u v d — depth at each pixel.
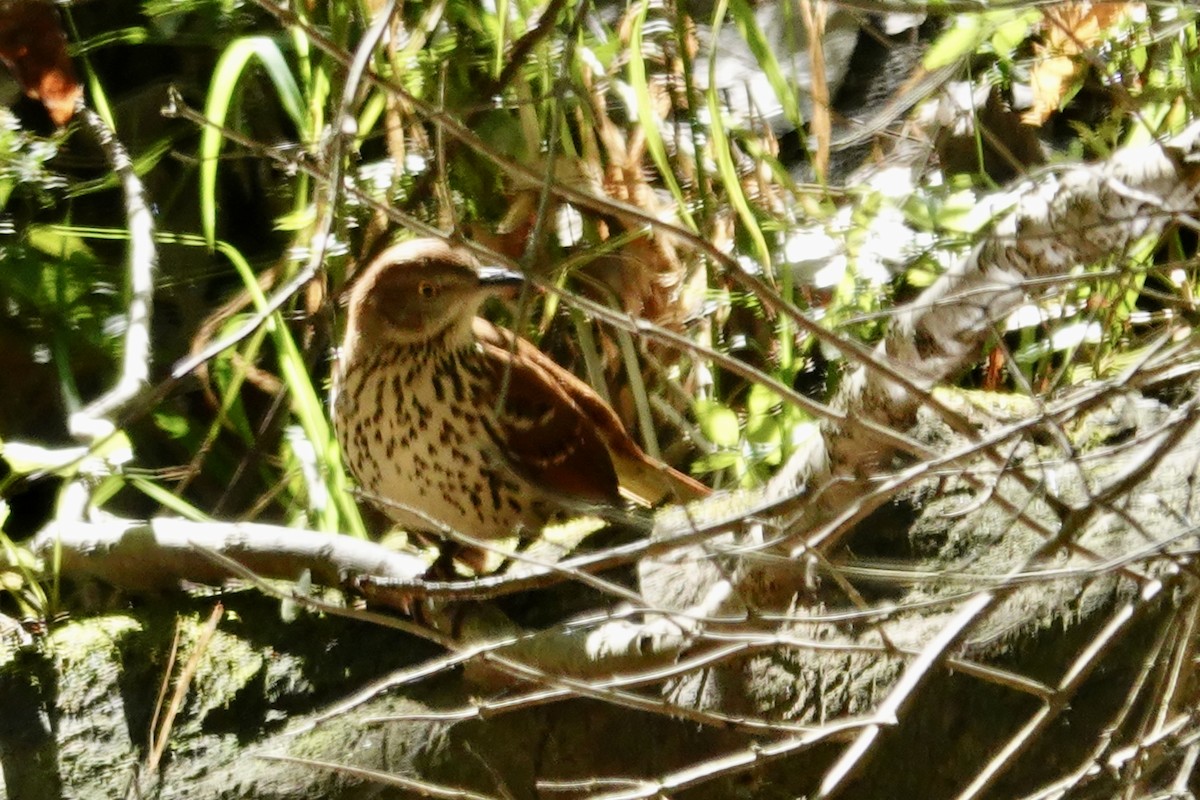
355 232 8.44
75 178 9.28
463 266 6.90
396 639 6.81
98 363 8.87
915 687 4.39
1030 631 6.65
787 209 7.67
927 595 6.89
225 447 8.94
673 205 8.18
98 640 6.70
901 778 6.60
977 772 6.57
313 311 8.23
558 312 8.84
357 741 6.54
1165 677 5.19
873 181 7.82
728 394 8.62
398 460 7.00
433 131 7.82
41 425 8.77
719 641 5.57
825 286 7.82
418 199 7.83
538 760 6.58
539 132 7.91
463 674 6.68
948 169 8.16
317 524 7.64
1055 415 4.61
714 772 4.66
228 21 8.85
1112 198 4.79
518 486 7.15
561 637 6.06
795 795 6.63
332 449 7.73
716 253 4.32
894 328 5.35
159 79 9.41
